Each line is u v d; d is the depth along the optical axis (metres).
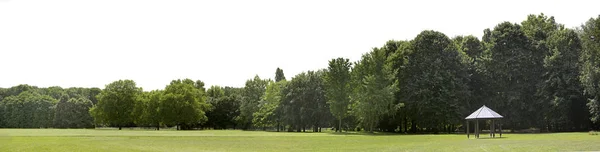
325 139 56.28
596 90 74.31
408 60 89.50
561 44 86.06
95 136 59.94
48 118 157.38
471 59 96.25
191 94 127.56
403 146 41.12
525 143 40.78
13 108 157.38
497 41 89.94
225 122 148.38
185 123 129.12
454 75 87.44
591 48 74.31
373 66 87.56
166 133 78.12
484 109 59.12
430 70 87.00
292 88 107.50
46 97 163.38
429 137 61.72
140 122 131.88
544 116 85.75
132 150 36.69
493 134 58.88
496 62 88.19
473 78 92.12
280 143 47.78
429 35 90.25
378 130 101.25
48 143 42.34
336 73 92.50
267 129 136.62
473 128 93.75
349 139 56.16
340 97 92.12
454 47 90.75
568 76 82.00
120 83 130.75
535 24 109.00
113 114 128.38
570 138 49.81
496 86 89.31
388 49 97.25
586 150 32.72
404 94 88.38
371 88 85.56
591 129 86.00
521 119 87.69
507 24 90.88
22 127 156.25
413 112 88.75
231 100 149.12
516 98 85.25
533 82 88.06
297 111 105.12
